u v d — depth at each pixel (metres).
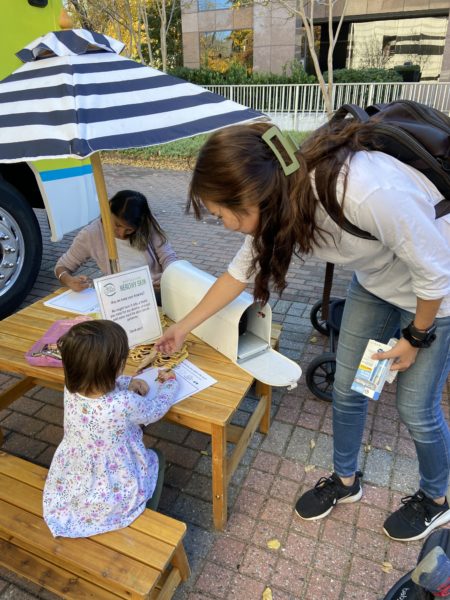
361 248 1.42
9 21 3.80
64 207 4.43
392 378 1.69
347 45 17.20
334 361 2.79
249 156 1.20
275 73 15.52
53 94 1.81
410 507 2.03
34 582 1.79
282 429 2.72
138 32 13.34
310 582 1.90
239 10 15.51
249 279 1.81
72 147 1.63
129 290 2.11
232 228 1.38
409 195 1.25
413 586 1.64
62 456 1.72
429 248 1.27
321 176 1.23
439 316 1.54
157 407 1.73
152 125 1.81
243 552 2.02
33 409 2.92
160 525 1.63
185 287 2.28
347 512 2.20
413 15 15.62
